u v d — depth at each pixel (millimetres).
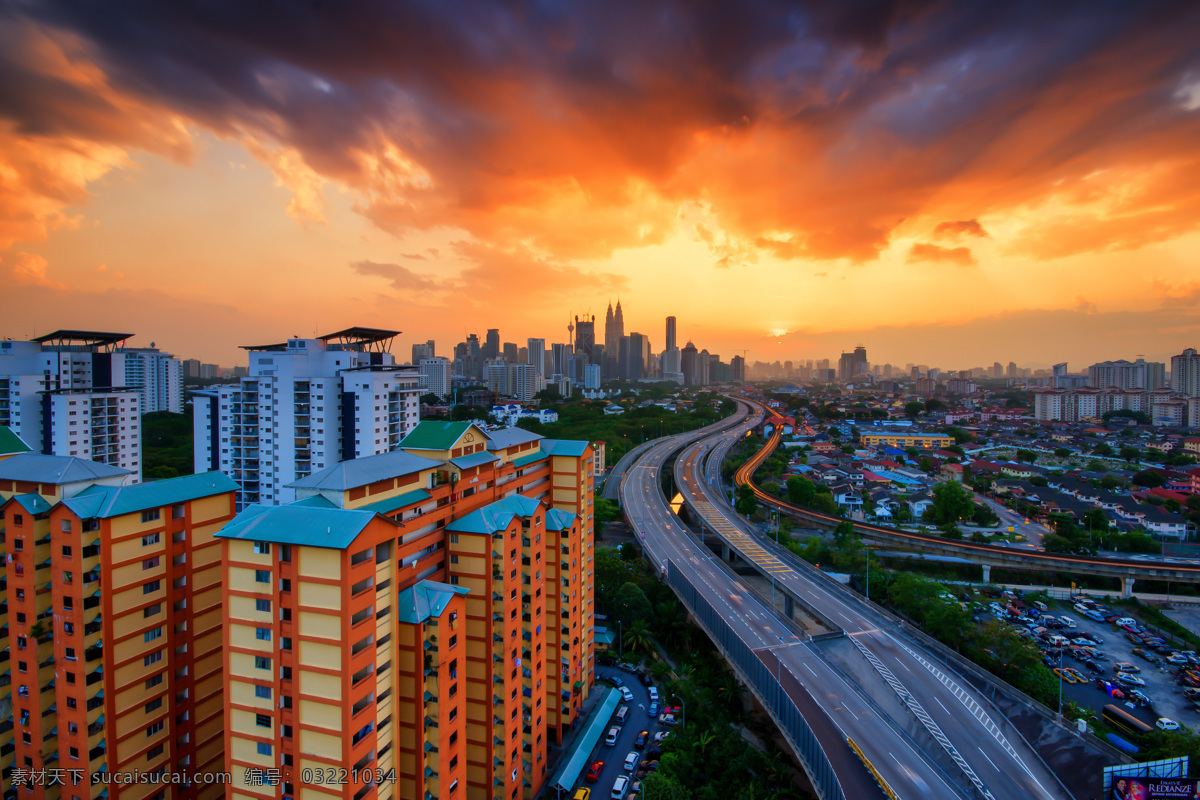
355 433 156000
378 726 58562
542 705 84938
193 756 72750
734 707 105688
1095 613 142750
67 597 63750
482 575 75562
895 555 179000
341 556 53750
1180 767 68438
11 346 158375
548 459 106562
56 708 65688
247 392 158000
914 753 77375
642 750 92875
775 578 142125
